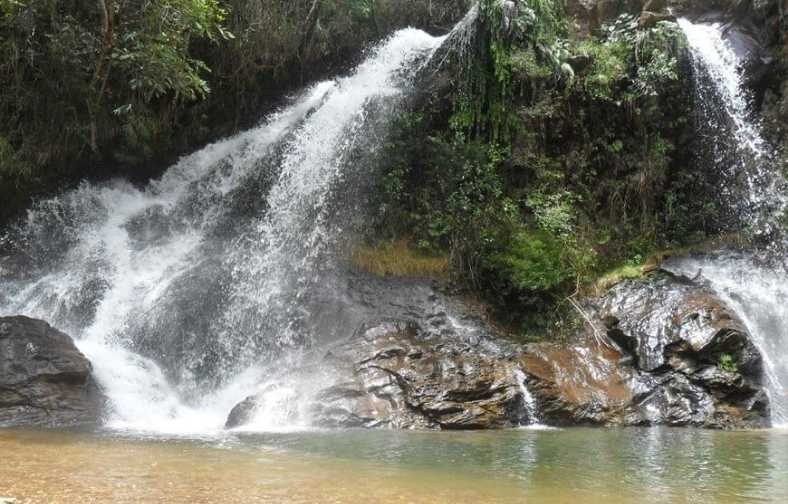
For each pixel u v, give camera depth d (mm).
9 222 16391
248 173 18125
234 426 10383
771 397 12266
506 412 11000
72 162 17062
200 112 18125
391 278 15188
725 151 18203
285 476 6102
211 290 14781
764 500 5398
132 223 17172
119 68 15164
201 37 16500
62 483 5578
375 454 7582
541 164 16812
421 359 11805
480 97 17000
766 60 18812
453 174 16266
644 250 16641
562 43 18094
